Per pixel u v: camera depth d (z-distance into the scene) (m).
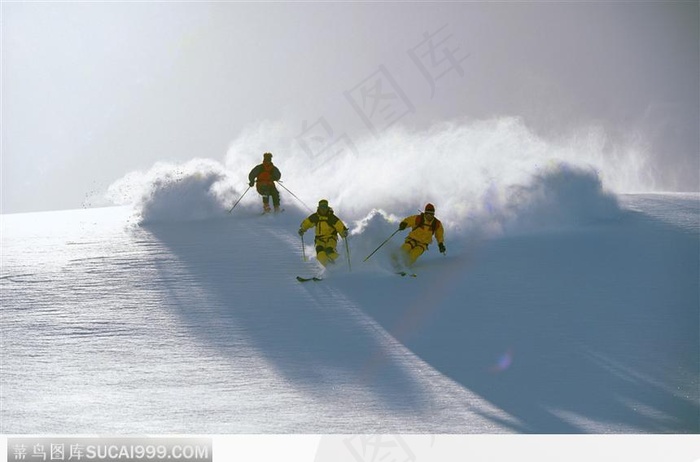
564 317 43.78
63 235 77.25
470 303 46.84
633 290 49.00
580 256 57.97
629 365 36.47
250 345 39.69
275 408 31.42
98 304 48.09
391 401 32.22
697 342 39.47
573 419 30.47
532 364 36.62
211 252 63.97
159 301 48.56
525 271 54.06
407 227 56.75
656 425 29.98
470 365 36.53
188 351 38.81
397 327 42.56
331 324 43.22
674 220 70.69
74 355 38.31
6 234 79.75
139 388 33.66
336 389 33.56
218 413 30.83
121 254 64.56
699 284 50.16
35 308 47.53
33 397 32.62
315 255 61.28
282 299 48.56
